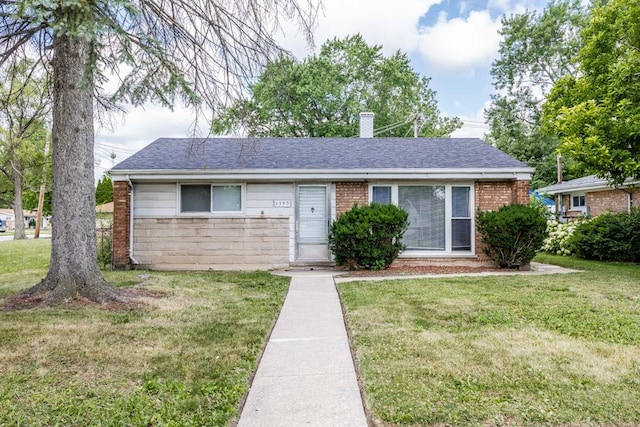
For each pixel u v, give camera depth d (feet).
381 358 12.91
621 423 9.04
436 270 34.09
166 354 13.38
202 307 20.22
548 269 35.01
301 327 17.25
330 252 36.91
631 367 12.13
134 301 21.03
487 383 11.00
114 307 19.72
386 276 31.27
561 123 34.78
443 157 39.19
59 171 21.03
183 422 9.09
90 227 21.49
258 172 35.22
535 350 13.56
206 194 36.70
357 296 22.62
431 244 37.17
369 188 37.11
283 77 26.89
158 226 36.24
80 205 21.13
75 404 9.88
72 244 20.89
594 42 35.45
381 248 33.96
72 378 11.48
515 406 9.75
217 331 15.99
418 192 37.29
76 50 20.92
